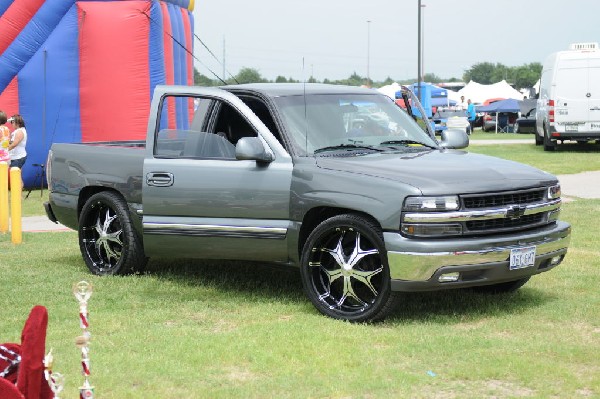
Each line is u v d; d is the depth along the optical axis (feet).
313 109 26.25
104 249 30.01
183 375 18.42
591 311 23.85
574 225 40.32
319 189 23.72
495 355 19.56
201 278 28.81
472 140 134.31
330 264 24.13
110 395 17.20
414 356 19.75
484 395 17.12
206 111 26.99
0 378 12.15
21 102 64.49
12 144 57.11
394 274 22.20
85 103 65.31
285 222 24.70
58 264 32.01
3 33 64.03
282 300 25.68
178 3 73.56
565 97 93.30
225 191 25.54
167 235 26.76
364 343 20.92
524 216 23.54
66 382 17.83
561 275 28.78
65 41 64.90
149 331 22.03
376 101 28.04
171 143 27.02
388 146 26.17
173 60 70.28
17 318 23.68
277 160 24.91
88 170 29.96
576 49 93.50
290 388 17.53
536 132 107.65
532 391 17.33
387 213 22.31
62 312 24.16
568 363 19.15
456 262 22.04
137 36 65.41
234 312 24.39
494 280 22.88
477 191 22.57
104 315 23.86
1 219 41.57
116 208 28.81
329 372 18.60
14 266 31.53
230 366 19.26
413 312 24.13
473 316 23.56
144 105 65.72
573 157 86.28
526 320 22.91
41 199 59.21
